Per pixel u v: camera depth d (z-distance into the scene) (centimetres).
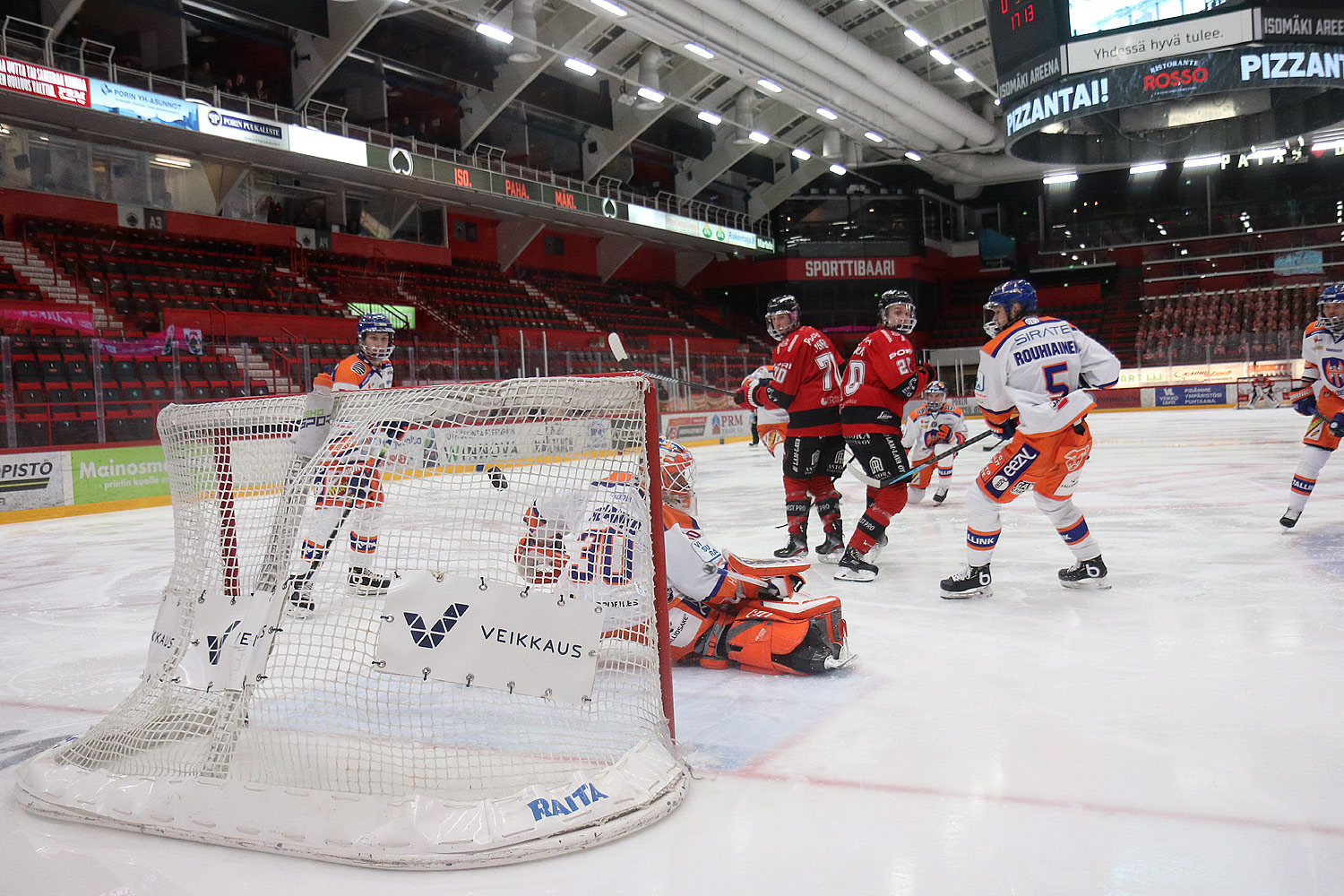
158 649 245
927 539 608
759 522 747
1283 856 175
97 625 446
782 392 538
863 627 373
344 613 225
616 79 2328
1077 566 432
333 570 226
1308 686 273
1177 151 2030
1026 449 397
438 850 183
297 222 2019
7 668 365
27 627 448
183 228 1798
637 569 223
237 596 235
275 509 235
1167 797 202
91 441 1151
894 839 187
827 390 534
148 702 238
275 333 1633
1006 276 3678
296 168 1855
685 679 311
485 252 2625
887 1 2070
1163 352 2803
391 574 222
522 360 1811
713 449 2030
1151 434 1642
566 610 214
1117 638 337
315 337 1725
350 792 203
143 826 205
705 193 3050
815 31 1991
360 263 2152
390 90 2033
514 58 1878
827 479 548
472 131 2175
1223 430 1652
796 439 539
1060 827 190
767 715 268
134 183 1720
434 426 222
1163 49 1486
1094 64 1518
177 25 1664
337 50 1788
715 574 317
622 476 222
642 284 3206
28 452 1068
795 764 229
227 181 1875
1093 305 3550
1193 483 850
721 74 2319
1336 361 519
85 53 1560
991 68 2583
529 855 184
